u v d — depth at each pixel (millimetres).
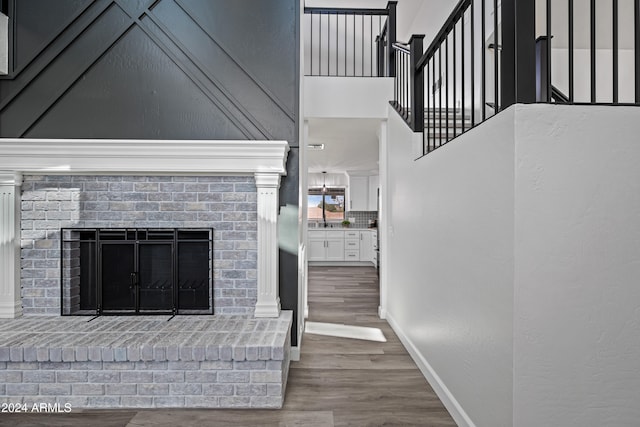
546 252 1608
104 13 3141
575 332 1614
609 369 1615
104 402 2455
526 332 1613
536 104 1611
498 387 1771
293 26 3199
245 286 3154
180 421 2303
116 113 3131
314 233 9406
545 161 1609
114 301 3154
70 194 3119
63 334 2656
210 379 2469
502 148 1720
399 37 6820
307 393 2666
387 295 4641
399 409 2455
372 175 9734
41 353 2410
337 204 10148
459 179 2258
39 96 3105
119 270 3166
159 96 3146
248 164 2998
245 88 3186
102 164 2961
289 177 3215
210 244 3143
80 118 3119
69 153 2943
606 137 1617
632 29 3721
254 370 2469
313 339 3834
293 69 3197
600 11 3422
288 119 3193
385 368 3100
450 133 4090
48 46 3117
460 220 2244
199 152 2969
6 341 2518
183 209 3150
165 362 2471
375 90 4480
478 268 1991
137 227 3139
